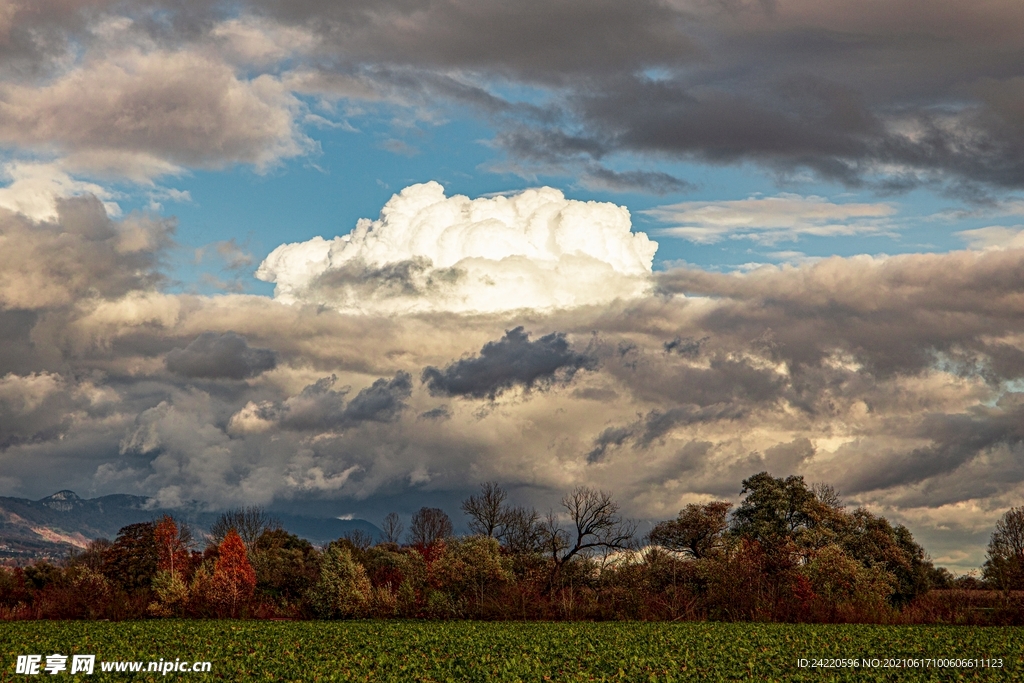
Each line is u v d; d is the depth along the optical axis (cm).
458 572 9600
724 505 12100
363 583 9850
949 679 4803
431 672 5069
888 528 11194
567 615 9088
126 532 13188
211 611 10375
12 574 11650
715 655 5722
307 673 5059
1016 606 8231
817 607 8794
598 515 10094
